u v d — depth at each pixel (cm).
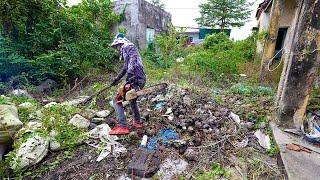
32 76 650
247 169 294
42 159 302
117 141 339
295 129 385
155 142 336
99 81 726
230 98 566
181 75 798
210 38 1459
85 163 298
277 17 766
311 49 359
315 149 331
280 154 318
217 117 420
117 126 361
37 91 608
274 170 293
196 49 1426
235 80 800
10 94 514
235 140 358
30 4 665
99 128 365
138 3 1248
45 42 690
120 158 303
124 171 281
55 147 319
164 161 298
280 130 387
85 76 734
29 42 677
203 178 273
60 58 675
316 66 363
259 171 291
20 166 282
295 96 378
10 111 346
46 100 525
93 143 335
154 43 1367
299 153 319
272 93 598
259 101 529
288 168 287
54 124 347
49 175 282
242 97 576
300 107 380
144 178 271
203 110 439
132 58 337
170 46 1183
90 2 1021
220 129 383
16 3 629
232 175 280
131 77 336
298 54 366
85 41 791
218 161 304
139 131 362
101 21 1098
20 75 614
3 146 324
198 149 326
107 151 314
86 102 473
